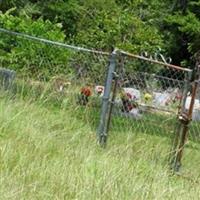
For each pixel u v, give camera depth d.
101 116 9.65
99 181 6.59
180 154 9.09
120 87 10.02
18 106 9.09
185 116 9.50
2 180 6.06
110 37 18.55
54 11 24.81
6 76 10.18
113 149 8.62
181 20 28.14
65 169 6.80
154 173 7.66
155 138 9.55
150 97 10.37
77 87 10.28
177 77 11.14
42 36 15.09
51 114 9.38
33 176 6.38
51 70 11.19
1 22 14.90
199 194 7.28
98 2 24.23
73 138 8.59
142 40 18.58
